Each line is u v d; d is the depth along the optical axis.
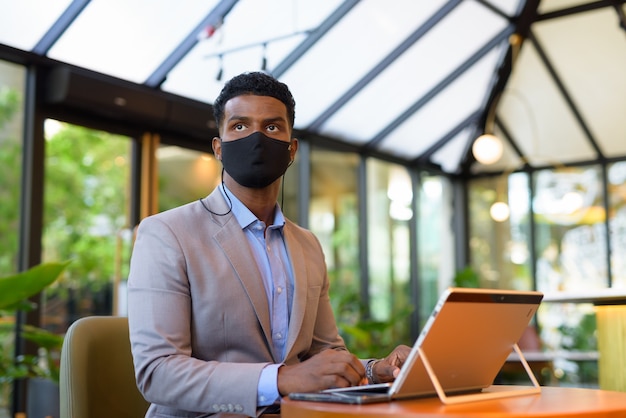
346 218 7.97
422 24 6.64
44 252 5.02
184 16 5.18
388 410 1.24
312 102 7.05
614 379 3.35
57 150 5.14
